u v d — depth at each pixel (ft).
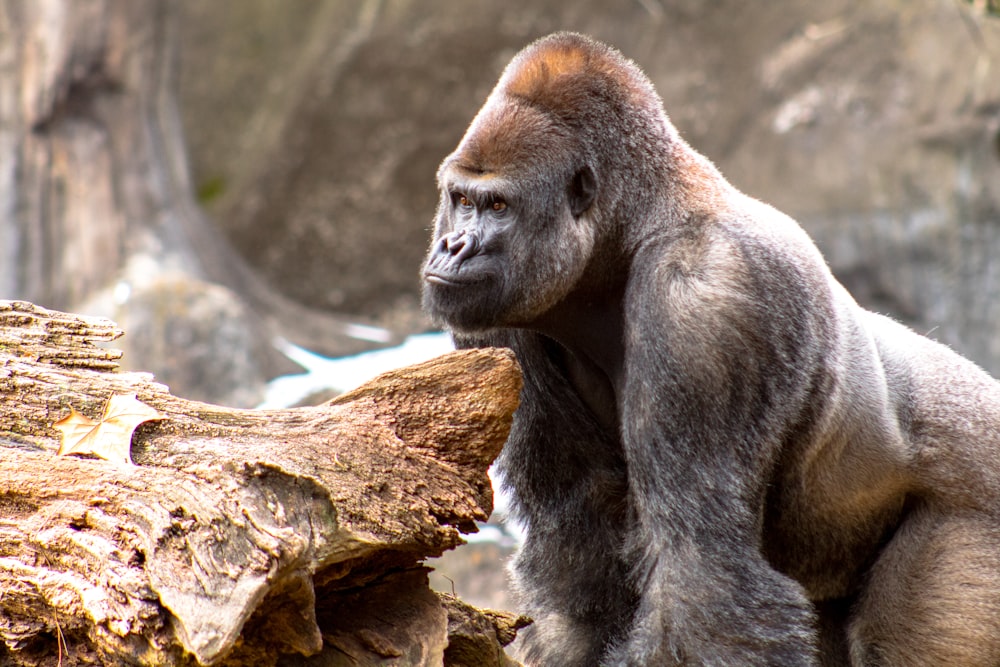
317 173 164.45
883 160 144.66
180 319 120.98
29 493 33.17
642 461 40.01
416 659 34.68
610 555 45.39
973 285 139.85
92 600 30.19
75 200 132.05
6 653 33.01
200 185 170.71
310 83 164.76
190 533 30.04
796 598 39.11
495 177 40.98
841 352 43.37
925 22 146.82
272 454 34.91
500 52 163.73
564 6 162.81
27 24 131.03
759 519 41.09
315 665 33.73
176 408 36.73
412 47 163.94
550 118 41.68
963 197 141.28
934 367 48.91
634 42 161.38
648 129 43.29
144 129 137.69
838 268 143.33
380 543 33.71
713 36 158.51
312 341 146.82
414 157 164.04
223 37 175.63
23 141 130.52
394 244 163.63
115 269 132.05
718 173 45.01
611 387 45.91
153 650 29.71
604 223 42.60
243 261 156.97
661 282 40.52
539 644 45.88
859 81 148.97
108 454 34.27
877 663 45.78
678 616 38.42
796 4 155.94
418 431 37.65
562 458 46.32
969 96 142.41
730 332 39.14
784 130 151.02
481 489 37.81
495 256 40.88
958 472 46.42
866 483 45.47
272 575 29.25
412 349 148.15
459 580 86.99
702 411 39.14
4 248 128.47
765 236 41.73
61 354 38.42
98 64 133.69
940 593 45.09
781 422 40.70
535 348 46.37
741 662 37.83
